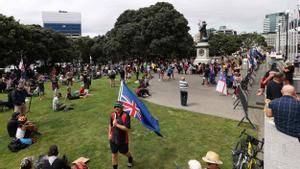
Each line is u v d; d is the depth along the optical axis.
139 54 74.62
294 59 41.16
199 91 25.22
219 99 21.08
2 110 20.56
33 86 28.06
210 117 15.57
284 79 9.44
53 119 16.80
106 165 10.27
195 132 13.08
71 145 12.40
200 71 42.34
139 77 38.16
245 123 14.21
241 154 8.07
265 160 5.16
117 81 34.00
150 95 23.14
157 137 12.59
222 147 11.25
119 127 8.84
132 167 9.96
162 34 66.50
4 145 13.10
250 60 33.41
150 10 74.81
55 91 24.80
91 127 14.62
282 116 5.87
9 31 47.84
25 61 59.59
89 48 105.31
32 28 63.59
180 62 54.16
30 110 19.77
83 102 21.17
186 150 11.16
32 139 13.12
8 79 32.94
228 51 131.00
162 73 35.47
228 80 26.48
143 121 9.70
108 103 20.06
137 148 11.52
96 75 42.47
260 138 11.95
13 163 11.23
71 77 33.88
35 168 9.48
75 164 9.37
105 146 11.92
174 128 13.72
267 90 9.46
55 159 7.99
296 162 5.07
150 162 10.33
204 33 49.97
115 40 77.88
